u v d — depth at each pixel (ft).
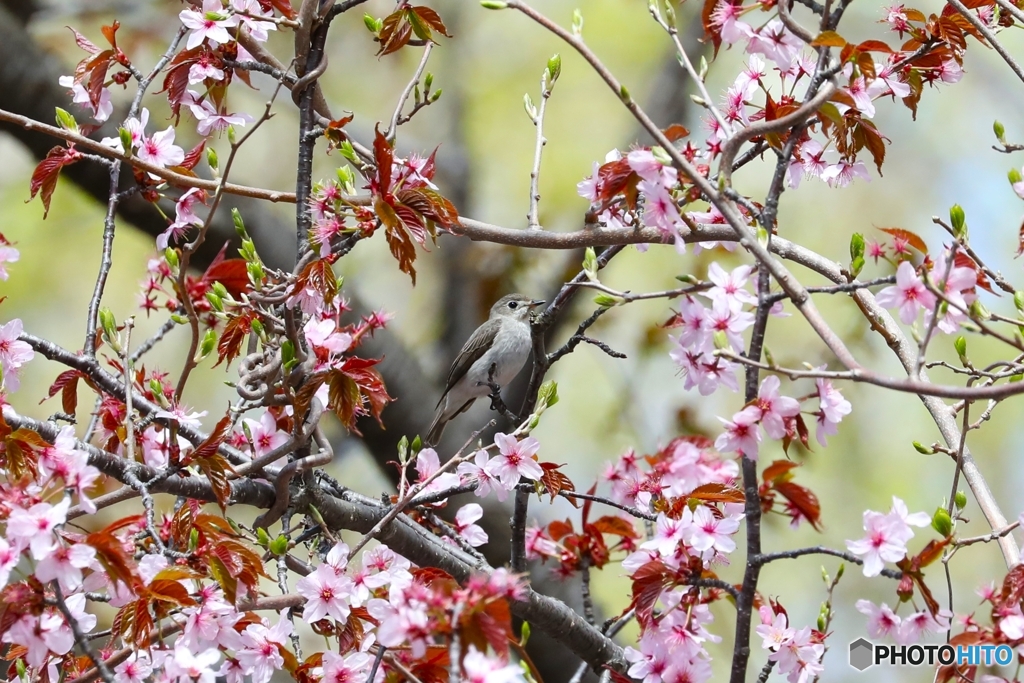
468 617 17.56
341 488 30.78
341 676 23.18
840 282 28.45
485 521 46.75
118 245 61.82
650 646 23.81
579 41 21.07
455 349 57.41
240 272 28.40
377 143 24.73
